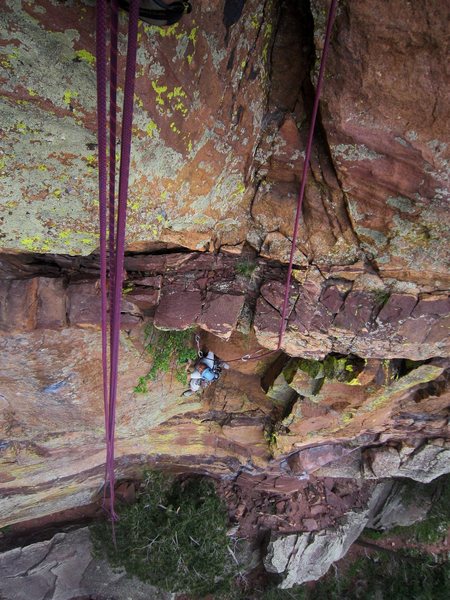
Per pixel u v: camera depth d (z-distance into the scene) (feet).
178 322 17.21
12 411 21.27
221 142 12.85
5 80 8.86
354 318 17.22
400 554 44.86
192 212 14.26
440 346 17.83
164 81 10.06
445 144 11.61
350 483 41.32
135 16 4.99
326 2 10.14
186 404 26.58
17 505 29.01
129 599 38.11
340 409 23.79
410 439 31.37
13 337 16.87
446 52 10.09
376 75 10.78
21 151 10.19
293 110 13.12
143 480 35.29
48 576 36.40
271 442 28.53
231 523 38.63
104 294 7.18
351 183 13.51
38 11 7.98
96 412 22.48
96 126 10.07
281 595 41.04
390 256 15.42
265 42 11.79
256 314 17.46
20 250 14.06
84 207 11.86
